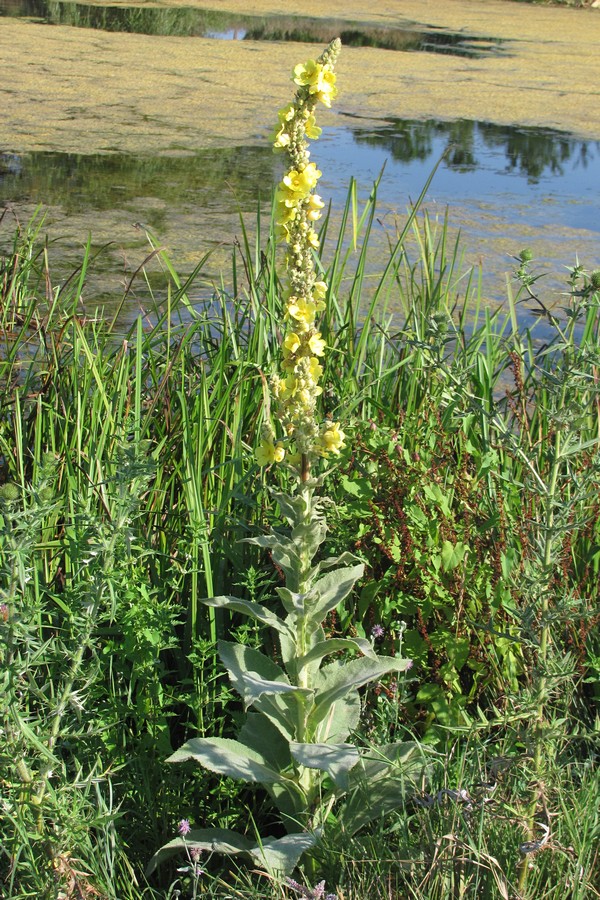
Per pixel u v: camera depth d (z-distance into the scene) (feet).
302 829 8.05
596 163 37.47
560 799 7.48
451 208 29.32
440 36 71.20
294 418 7.27
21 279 17.71
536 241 26.09
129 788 8.25
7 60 49.83
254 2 83.15
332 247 23.65
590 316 10.82
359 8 84.48
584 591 10.36
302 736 7.85
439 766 8.04
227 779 8.54
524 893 7.06
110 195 27.78
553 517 7.80
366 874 7.34
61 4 74.54
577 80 56.03
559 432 7.63
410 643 9.48
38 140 34.40
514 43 70.44
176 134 36.76
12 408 12.39
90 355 11.32
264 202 27.78
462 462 11.46
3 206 25.86
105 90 44.50
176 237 23.89
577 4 94.79
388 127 41.22
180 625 10.05
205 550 9.31
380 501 10.38
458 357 12.63
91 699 8.30
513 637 7.90
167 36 63.05
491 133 41.52
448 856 7.07
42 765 7.08
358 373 12.91
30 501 10.21
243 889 7.39
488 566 9.87
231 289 20.16
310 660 7.72
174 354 12.18
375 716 9.12
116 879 7.48
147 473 7.56
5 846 7.05
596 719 8.86
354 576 8.15
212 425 11.30
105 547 7.24
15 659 7.38
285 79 50.47
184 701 8.57
